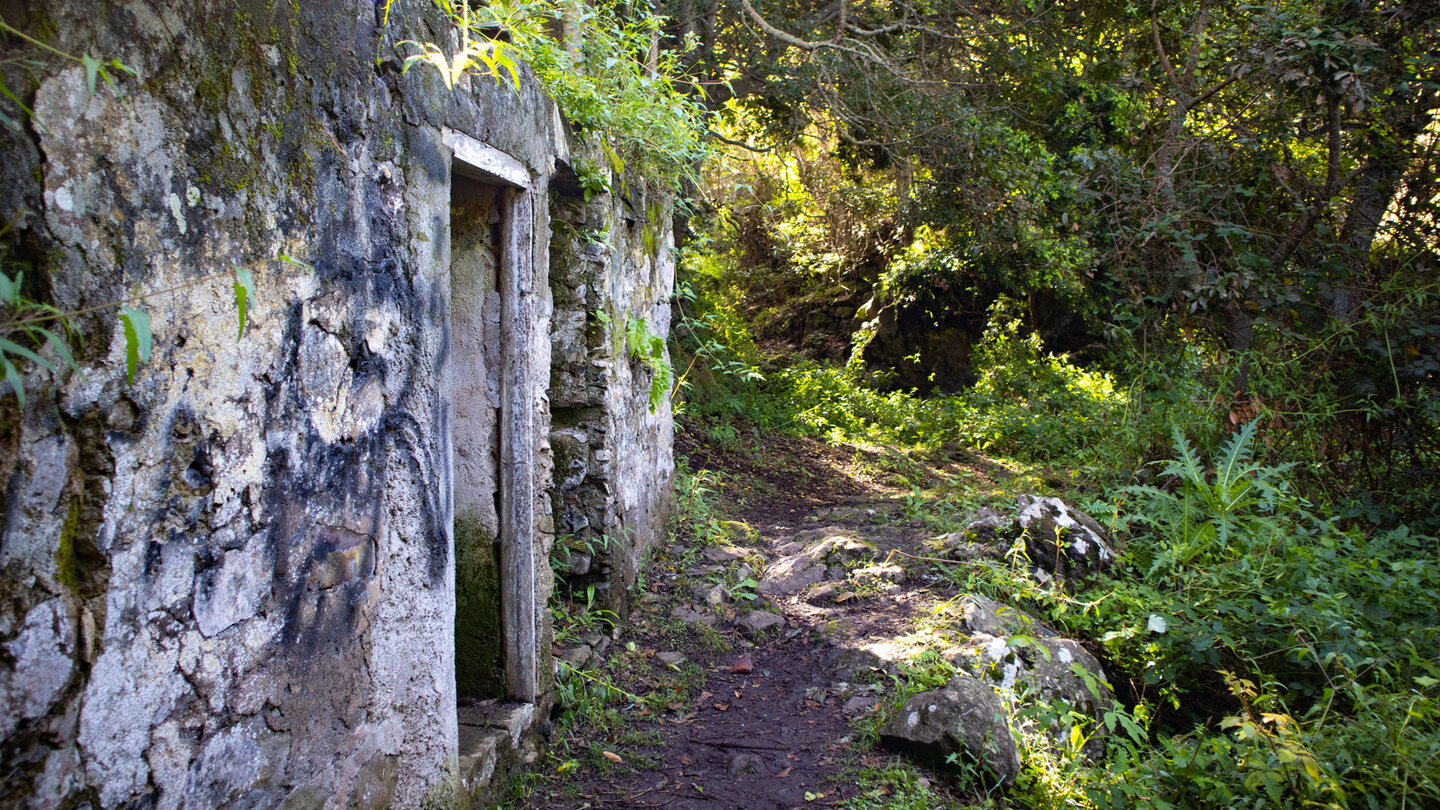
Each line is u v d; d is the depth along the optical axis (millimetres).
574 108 4273
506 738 3264
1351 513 5863
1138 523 6242
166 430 1671
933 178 11680
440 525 2719
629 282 5473
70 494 1492
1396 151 6133
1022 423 11398
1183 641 4367
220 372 1799
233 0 1823
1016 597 4871
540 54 3957
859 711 3836
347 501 2250
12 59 1376
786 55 10594
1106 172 6832
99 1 1515
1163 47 8070
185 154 1702
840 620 4816
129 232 1579
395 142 2445
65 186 1458
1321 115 6312
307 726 2107
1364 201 6324
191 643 1749
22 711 1413
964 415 12477
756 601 5164
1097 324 12141
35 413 1425
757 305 18625
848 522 7008
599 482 4715
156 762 1672
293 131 2018
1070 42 10641
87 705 1525
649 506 5906
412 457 2561
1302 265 6523
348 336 2234
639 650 4551
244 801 1902
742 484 8609
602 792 3309
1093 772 3387
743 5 9602
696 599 5191
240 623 1879
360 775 2318
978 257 14188
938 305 16297
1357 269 6254
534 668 3502
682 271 12297
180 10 1688
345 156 2219
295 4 2023
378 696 2406
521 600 3498
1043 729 3654
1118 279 6973
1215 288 6199
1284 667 4215
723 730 3801
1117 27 9492
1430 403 5781
